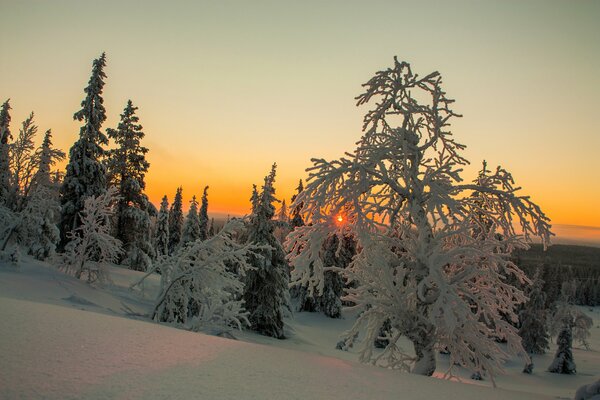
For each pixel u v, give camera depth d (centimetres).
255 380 407
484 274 920
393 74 1042
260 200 2631
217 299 1172
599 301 13012
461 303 814
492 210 1059
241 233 2653
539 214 931
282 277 2623
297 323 3600
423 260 911
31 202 2155
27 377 331
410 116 1038
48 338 457
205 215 6175
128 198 3447
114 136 3538
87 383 338
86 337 489
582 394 529
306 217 977
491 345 944
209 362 458
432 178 977
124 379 359
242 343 620
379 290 946
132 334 548
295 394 378
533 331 4422
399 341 3047
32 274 1577
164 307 1207
